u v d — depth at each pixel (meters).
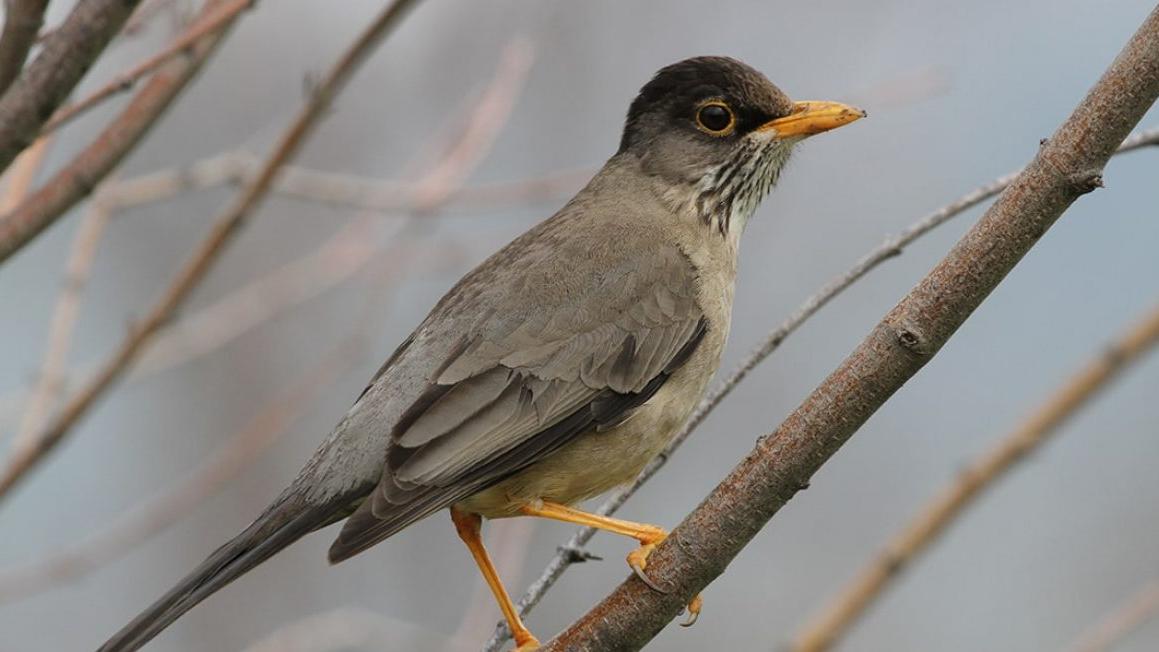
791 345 16.83
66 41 7.29
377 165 17.91
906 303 8.02
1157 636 15.57
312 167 17.70
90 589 17.00
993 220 7.85
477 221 17.48
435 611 16.27
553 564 9.96
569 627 8.70
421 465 9.98
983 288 7.86
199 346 14.62
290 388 16.91
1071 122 7.73
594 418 10.59
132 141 8.47
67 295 10.95
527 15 18.19
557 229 11.58
